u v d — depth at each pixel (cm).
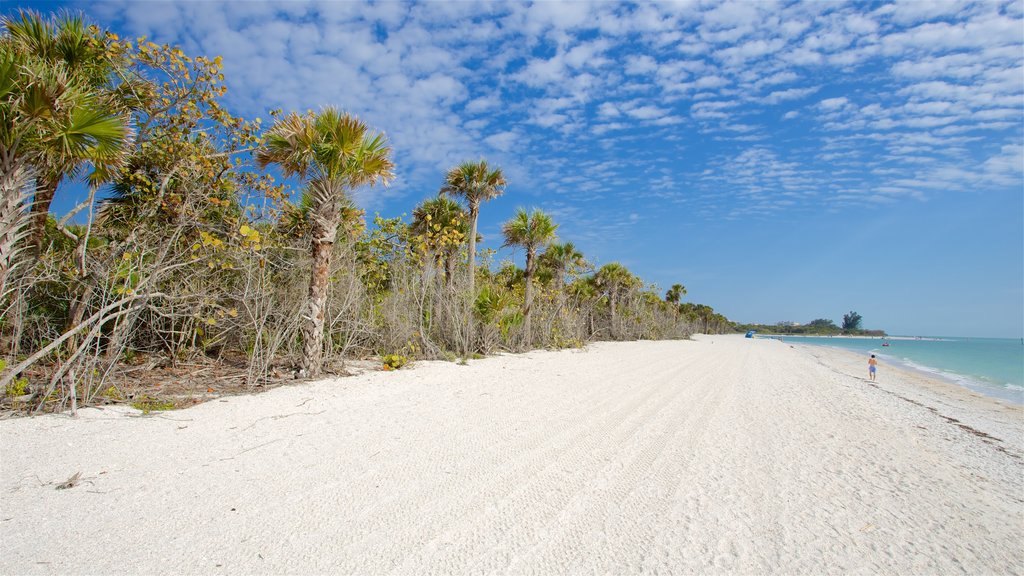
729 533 342
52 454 424
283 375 865
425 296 1393
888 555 323
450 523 337
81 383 619
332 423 589
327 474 422
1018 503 443
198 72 836
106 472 398
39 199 680
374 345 1261
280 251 1028
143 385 703
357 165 909
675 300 5381
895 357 4103
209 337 934
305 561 280
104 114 575
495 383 941
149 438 486
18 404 543
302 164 897
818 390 1185
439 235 1392
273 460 451
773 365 1933
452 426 602
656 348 2527
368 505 362
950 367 2947
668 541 324
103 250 739
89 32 751
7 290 589
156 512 335
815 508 398
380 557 288
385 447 505
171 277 795
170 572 263
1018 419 1027
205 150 877
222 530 313
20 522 309
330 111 873
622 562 294
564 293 2278
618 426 639
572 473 450
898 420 850
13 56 498
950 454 624
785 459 533
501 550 302
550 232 1819
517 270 2280
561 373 1156
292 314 913
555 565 287
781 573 291
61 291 764
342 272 1105
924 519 389
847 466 524
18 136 496
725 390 1038
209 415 582
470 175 1803
